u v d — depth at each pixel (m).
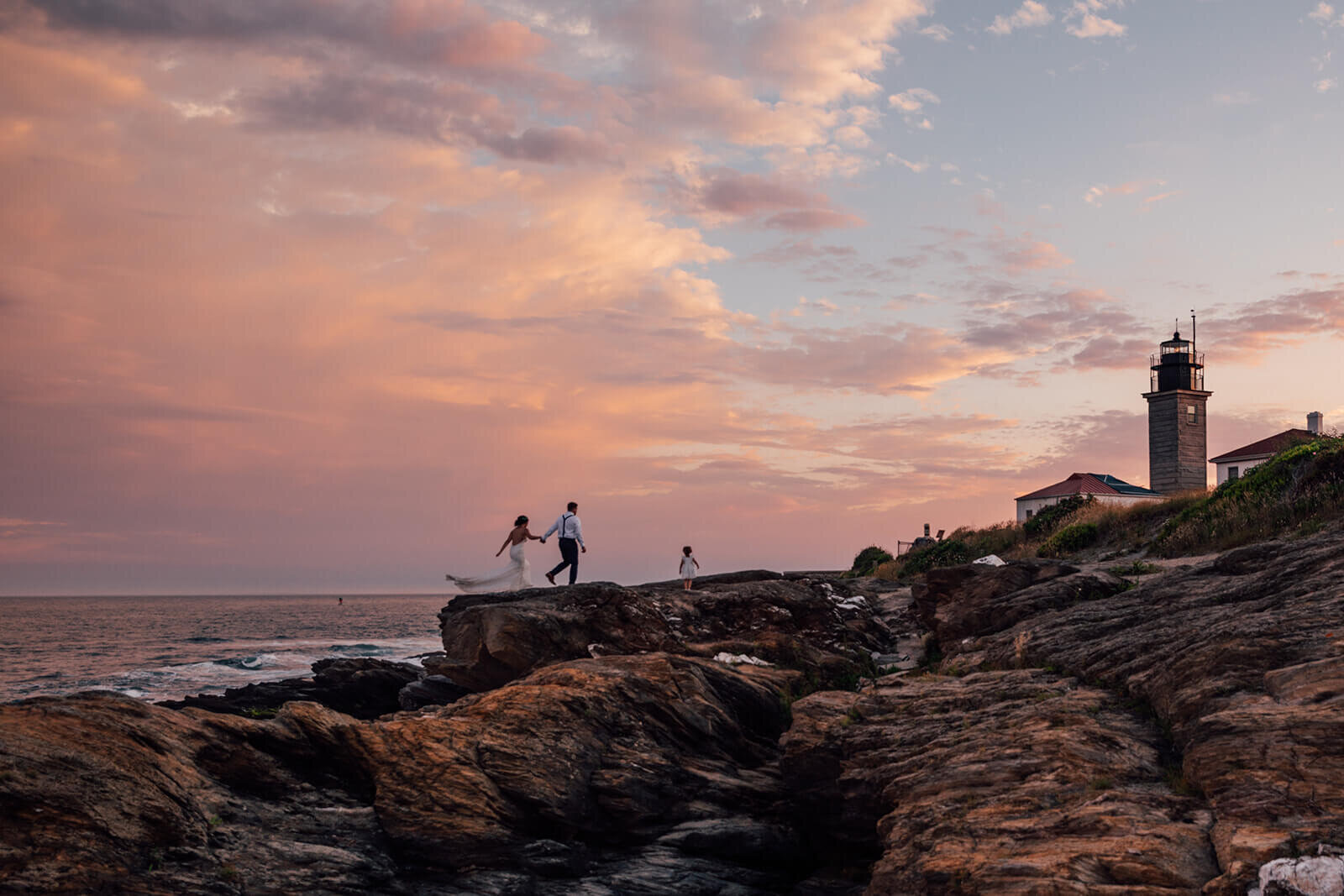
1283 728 7.02
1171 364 60.19
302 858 8.66
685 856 10.92
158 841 8.00
